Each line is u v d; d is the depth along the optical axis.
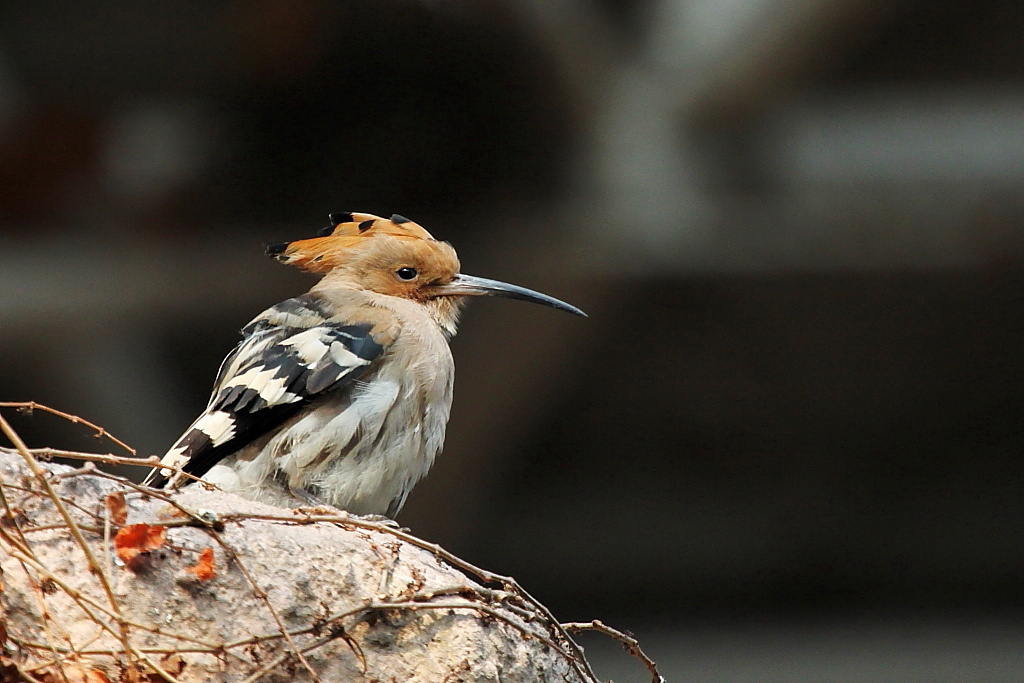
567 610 13.77
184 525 4.84
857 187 12.32
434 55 10.95
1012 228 12.44
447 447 13.23
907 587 13.75
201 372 13.07
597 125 11.68
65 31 10.77
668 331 13.06
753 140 11.90
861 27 11.01
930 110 12.41
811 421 13.75
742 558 13.86
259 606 4.81
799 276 12.66
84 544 4.35
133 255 12.24
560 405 13.42
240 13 10.55
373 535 5.32
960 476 13.84
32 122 11.42
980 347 13.21
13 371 12.47
